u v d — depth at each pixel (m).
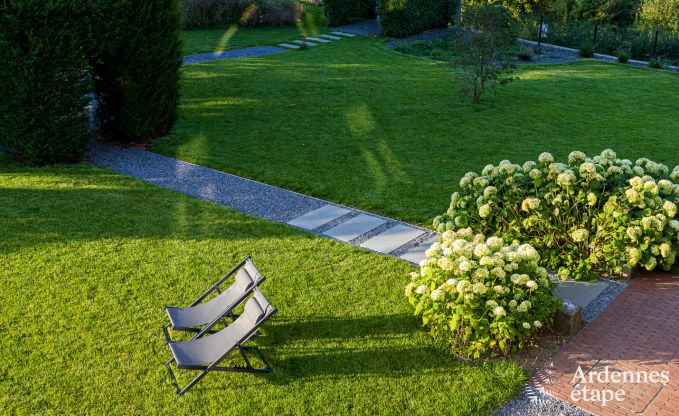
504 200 7.76
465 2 24.27
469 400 5.26
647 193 7.26
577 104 16.34
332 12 29.30
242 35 25.77
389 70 20.61
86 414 5.13
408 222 9.09
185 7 25.38
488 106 15.95
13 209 9.20
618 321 6.49
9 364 5.72
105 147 12.62
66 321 6.40
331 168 11.34
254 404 5.27
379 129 13.87
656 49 23.58
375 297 6.93
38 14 10.08
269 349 6.03
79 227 8.62
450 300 5.89
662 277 7.45
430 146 12.71
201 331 5.75
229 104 15.85
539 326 5.67
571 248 7.55
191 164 11.65
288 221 9.12
